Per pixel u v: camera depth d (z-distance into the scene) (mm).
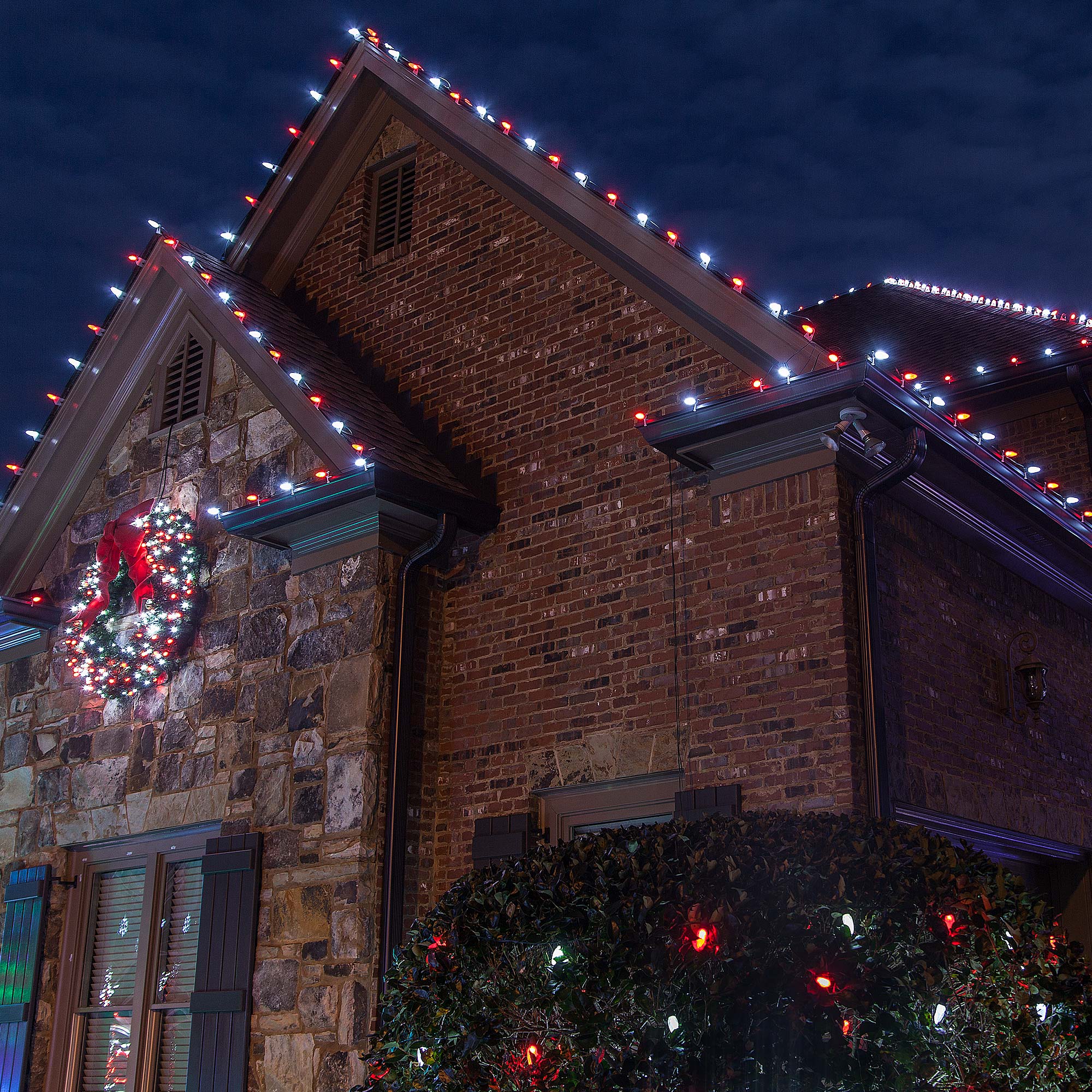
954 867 5516
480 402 9977
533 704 8875
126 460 11203
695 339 8789
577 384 9367
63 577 11461
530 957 5348
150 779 10023
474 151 10492
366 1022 8039
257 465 9992
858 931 5043
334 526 9203
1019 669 9281
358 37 11594
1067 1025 5355
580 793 8555
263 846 8961
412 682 9117
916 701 8016
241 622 9734
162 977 9711
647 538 8609
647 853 5531
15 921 10719
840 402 7402
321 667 9047
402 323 10852
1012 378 11938
